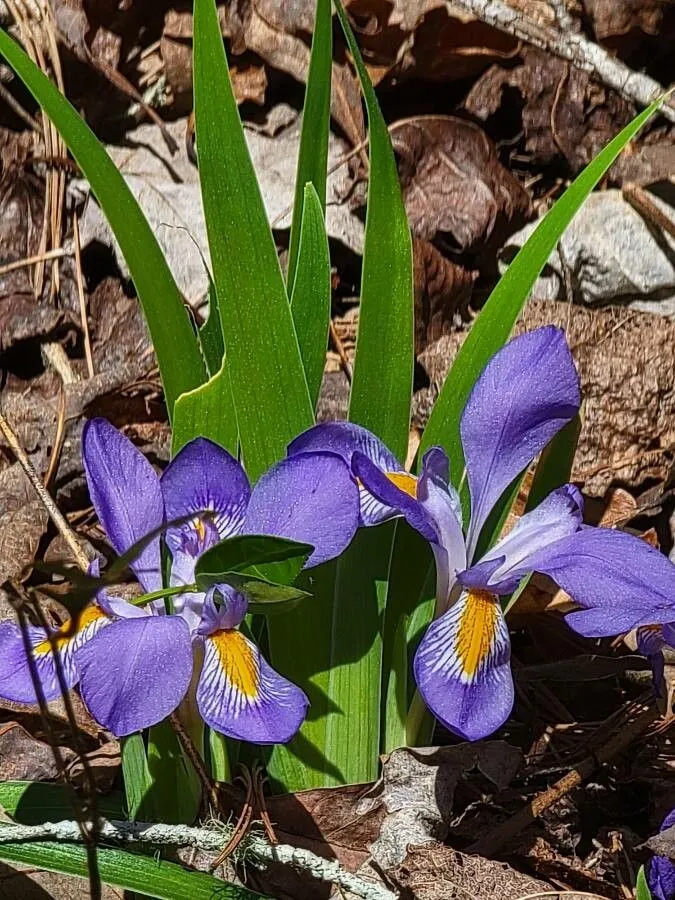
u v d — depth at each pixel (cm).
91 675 18
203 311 36
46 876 22
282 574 20
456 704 19
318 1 24
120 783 24
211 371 26
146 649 18
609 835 24
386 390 23
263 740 18
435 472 21
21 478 32
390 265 23
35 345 36
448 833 23
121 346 36
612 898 22
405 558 24
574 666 27
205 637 19
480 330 24
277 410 22
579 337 35
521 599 29
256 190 22
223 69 22
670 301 37
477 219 37
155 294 24
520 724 26
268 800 22
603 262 37
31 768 24
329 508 20
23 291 37
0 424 26
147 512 20
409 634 24
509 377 21
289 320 22
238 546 19
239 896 19
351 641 22
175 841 20
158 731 21
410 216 37
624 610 19
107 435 20
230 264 22
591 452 33
